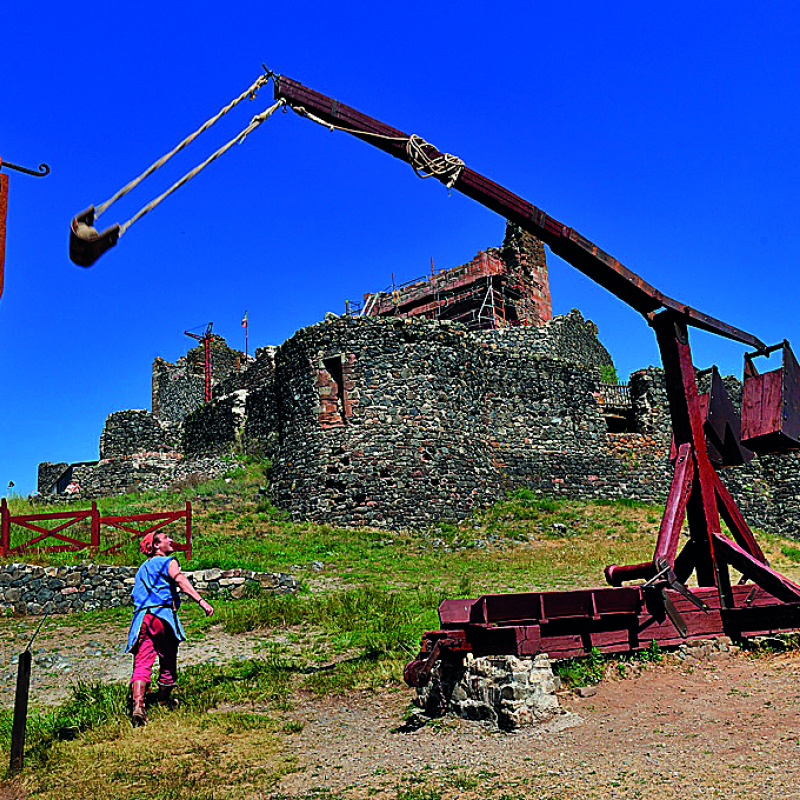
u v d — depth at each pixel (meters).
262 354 32.59
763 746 4.46
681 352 8.10
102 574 12.03
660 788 3.90
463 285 32.44
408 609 10.78
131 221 4.38
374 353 21.14
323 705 6.56
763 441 8.58
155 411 42.84
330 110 6.45
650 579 7.12
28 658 5.26
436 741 5.18
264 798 4.30
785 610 7.45
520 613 6.04
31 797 4.55
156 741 5.50
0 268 4.07
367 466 20.06
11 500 26.30
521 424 24.23
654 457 25.86
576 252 7.54
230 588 12.14
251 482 22.75
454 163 6.86
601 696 5.82
